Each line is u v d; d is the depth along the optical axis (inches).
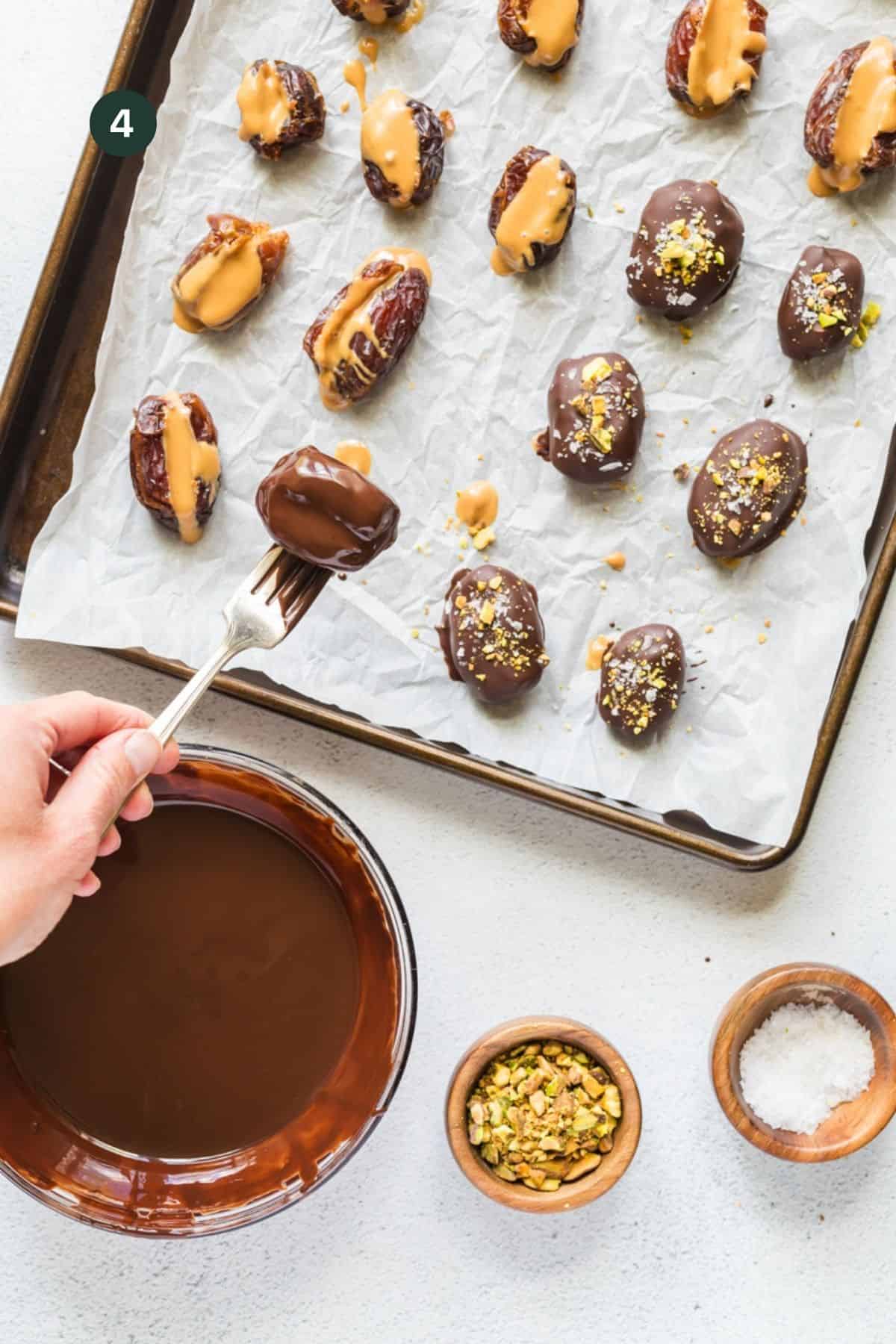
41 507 23.8
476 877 24.3
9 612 23.5
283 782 22.5
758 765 23.4
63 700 21.2
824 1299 24.4
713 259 22.6
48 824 19.9
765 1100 23.6
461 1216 24.4
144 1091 23.6
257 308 23.6
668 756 23.6
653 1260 24.5
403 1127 24.4
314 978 23.4
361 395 23.3
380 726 23.5
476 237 23.6
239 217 23.5
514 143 23.5
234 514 23.7
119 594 23.6
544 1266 24.5
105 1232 24.5
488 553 23.7
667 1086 24.4
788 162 23.3
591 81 23.4
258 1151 23.7
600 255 23.5
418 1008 24.3
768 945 24.3
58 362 23.6
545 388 23.6
